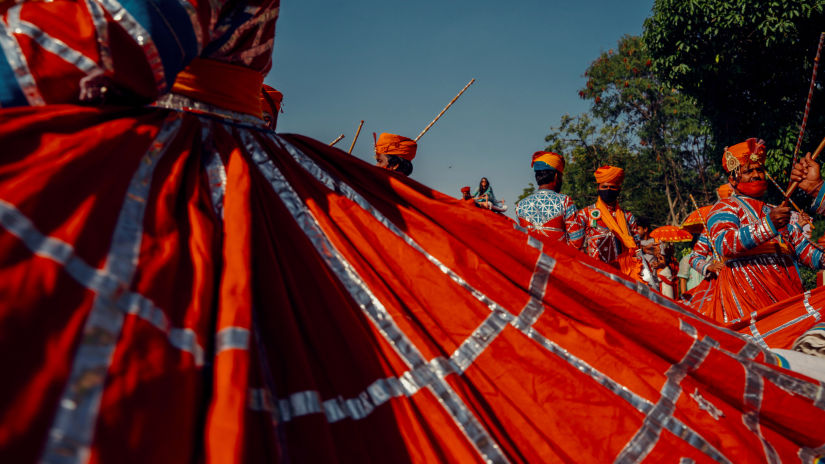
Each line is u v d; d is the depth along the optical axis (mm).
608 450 1701
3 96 1415
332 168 1964
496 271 1896
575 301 1964
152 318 1180
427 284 1802
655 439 1742
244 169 1648
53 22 1401
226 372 1169
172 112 1717
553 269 1963
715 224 4789
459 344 1747
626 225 6605
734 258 4867
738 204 4785
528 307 1850
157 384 1105
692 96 19469
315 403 1375
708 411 1866
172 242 1360
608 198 6723
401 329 1645
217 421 1101
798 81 17594
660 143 36156
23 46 1387
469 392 1623
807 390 1976
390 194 2033
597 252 6512
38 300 1059
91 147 1365
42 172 1222
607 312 1964
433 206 2002
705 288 5793
